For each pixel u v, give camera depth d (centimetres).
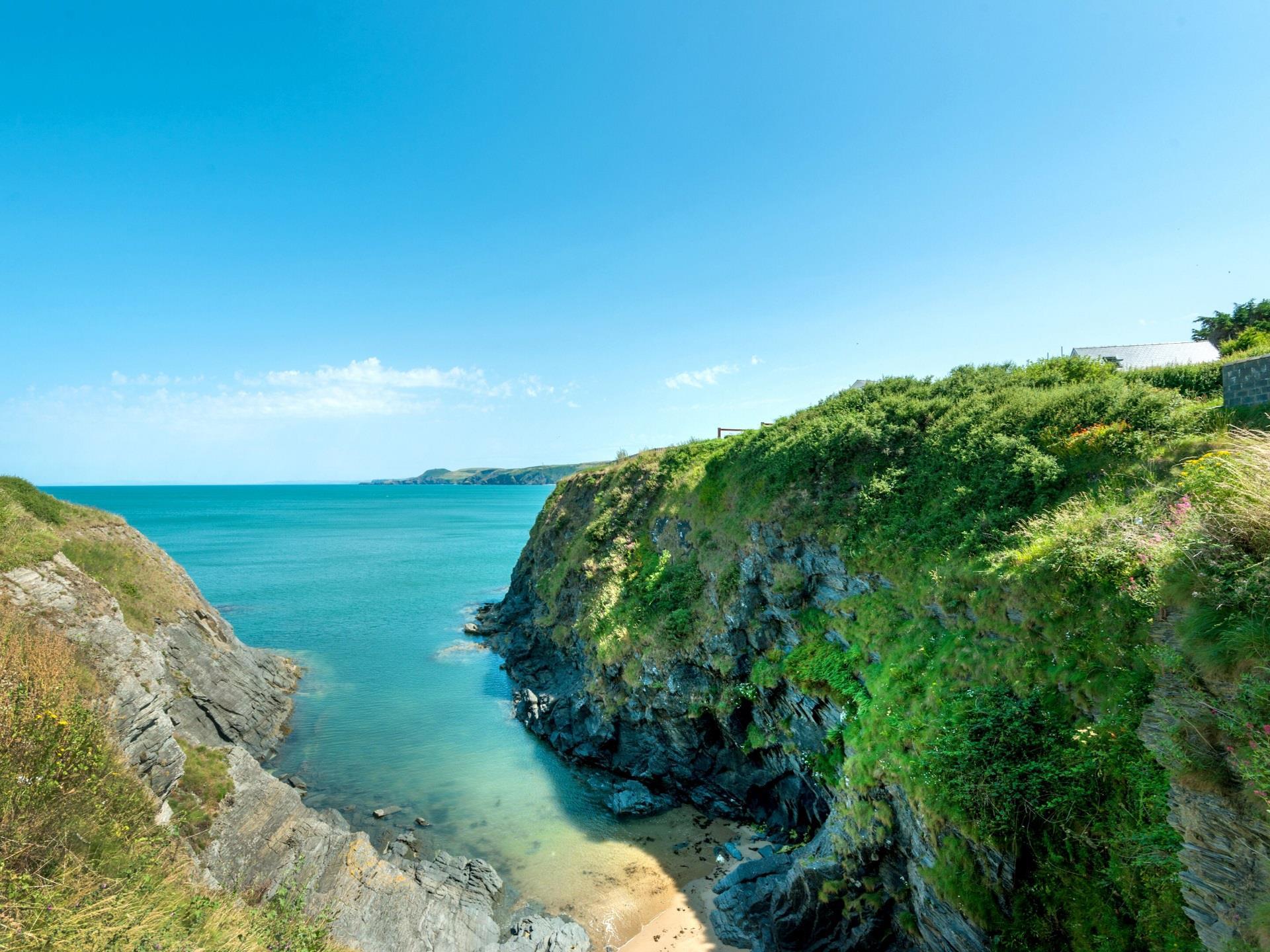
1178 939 857
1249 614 839
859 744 1600
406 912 1612
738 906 1748
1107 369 2216
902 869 1435
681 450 4031
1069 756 1127
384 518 17250
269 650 4181
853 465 2319
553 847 2111
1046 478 1667
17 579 1764
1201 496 1108
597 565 3659
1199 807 820
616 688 2772
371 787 2489
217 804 1667
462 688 3672
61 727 1205
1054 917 1066
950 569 1652
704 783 2430
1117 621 1141
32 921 842
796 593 2189
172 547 10112
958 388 2442
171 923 1007
